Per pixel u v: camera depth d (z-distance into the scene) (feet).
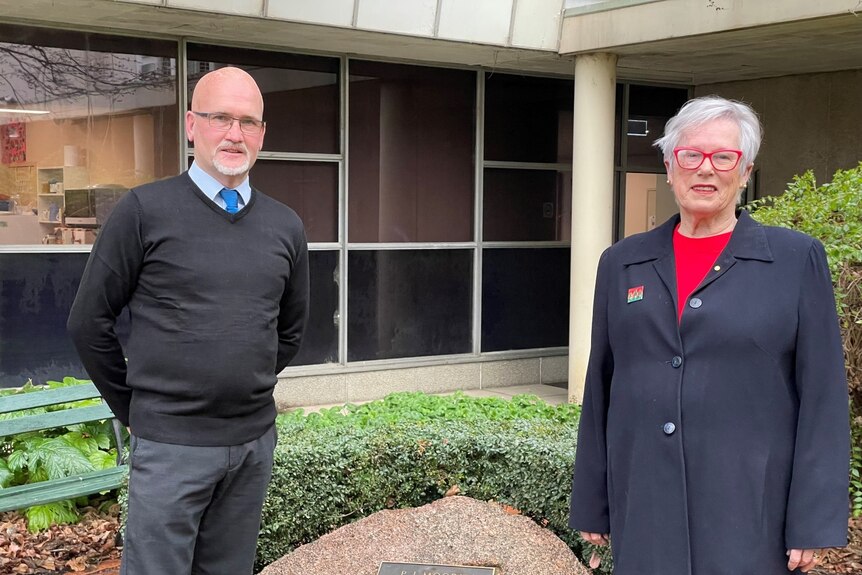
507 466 14.56
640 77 33.81
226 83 10.01
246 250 10.13
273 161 27.78
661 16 25.27
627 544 8.73
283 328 11.28
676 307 8.68
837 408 8.25
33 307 24.40
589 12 27.12
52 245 24.57
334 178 28.89
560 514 13.74
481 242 31.68
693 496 8.41
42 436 18.54
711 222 8.78
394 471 14.82
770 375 8.32
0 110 23.70
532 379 33.01
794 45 26.37
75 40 24.58
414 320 30.60
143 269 9.94
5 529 17.03
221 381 9.86
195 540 10.50
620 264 9.21
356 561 12.86
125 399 10.56
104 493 18.28
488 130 31.60
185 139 26.27
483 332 32.01
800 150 33.04
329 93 28.55
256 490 10.58
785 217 16.39
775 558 8.38
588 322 28.27
